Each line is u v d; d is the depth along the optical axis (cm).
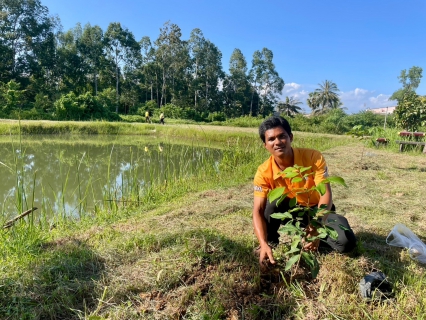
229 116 5381
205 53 5200
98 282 200
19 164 811
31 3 3912
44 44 4069
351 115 2925
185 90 5106
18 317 173
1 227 290
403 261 228
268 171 214
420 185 470
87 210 461
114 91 3938
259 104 5828
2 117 2481
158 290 194
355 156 777
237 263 222
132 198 466
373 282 192
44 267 216
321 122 2819
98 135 1762
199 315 171
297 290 192
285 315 176
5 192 550
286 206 224
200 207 370
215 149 1170
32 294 189
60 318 174
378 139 1003
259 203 217
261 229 210
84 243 266
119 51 4578
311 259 178
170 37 4741
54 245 273
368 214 337
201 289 194
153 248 247
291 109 5438
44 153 1019
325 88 5272
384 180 504
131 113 4147
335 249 235
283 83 5875
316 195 216
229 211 354
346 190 436
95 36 4375
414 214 336
